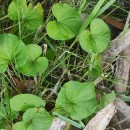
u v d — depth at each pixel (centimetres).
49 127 33
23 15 36
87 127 34
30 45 35
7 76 37
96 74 37
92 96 34
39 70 35
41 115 33
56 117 34
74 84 34
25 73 34
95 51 35
